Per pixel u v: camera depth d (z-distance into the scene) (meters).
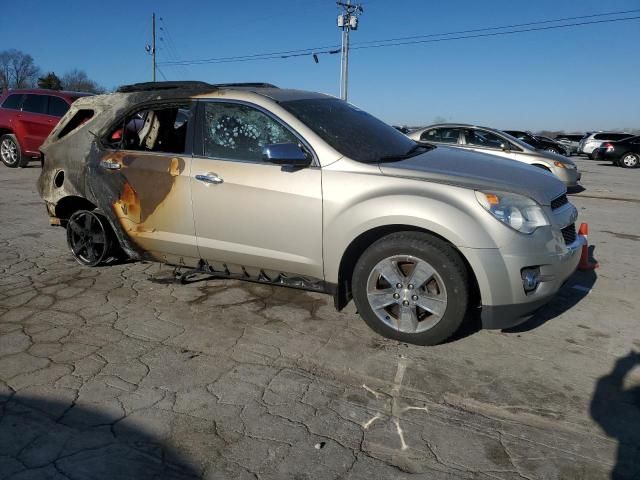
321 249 3.76
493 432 2.74
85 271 5.19
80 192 4.86
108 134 4.70
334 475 2.42
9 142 13.13
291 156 3.63
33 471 2.42
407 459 2.53
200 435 2.70
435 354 3.55
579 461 2.53
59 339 3.74
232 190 4.00
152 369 3.34
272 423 2.80
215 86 4.30
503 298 3.33
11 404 2.94
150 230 4.46
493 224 3.30
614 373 3.33
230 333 3.86
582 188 12.73
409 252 3.48
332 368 3.37
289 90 4.49
